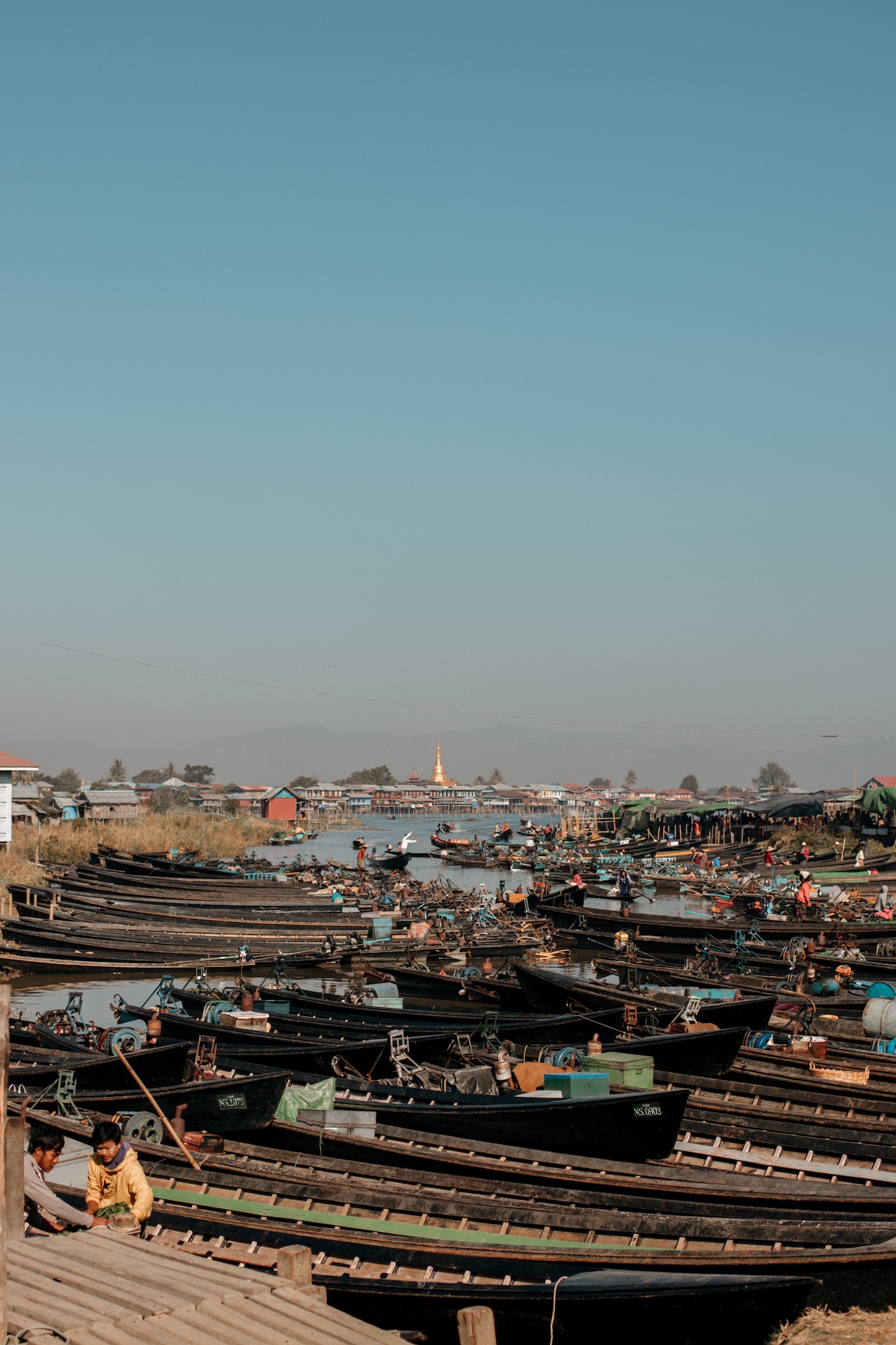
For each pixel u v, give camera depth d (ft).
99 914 131.75
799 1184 43.21
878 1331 32.89
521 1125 49.29
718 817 303.89
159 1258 26.81
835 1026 74.54
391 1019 78.54
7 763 192.34
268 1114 47.65
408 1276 34.94
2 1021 23.34
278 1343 21.85
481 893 161.58
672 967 99.35
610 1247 36.09
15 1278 25.05
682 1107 45.78
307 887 171.83
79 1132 45.50
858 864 196.13
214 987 100.99
